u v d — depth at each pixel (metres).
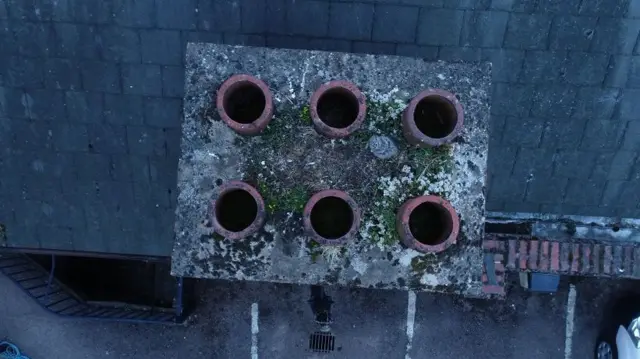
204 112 2.83
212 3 3.65
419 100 2.71
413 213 2.88
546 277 6.16
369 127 2.84
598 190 4.26
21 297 6.95
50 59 3.81
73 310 6.23
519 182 4.24
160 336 6.96
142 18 3.69
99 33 3.74
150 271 6.91
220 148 2.84
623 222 4.57
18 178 4.29
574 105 3.89
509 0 3.61
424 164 2.85
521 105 3.91
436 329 6.88
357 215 2.65
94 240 4.61
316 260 2.87
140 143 4.09
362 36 3.73
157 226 4.50
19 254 6.11
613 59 3.74
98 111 3.98
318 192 2.73
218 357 6.94
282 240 2.84
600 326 6.73
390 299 6.86
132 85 3.88
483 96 2.88
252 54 2.84
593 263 4.67
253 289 6.90
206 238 2.85
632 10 3.61
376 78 2.86
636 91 3.82
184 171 2.84
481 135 2.87
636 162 4.09
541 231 4.70
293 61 2.85
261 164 2.84
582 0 3.60
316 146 2.84
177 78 3.84
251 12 3.68
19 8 3.68
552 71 3.79
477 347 6.87
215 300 6.93
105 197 4.36
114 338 6.99
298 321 6.90
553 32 3.69
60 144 4.12
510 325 6.84
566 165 4.14
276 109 2.83
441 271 2.89
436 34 3.72
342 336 6.88
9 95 3.92
